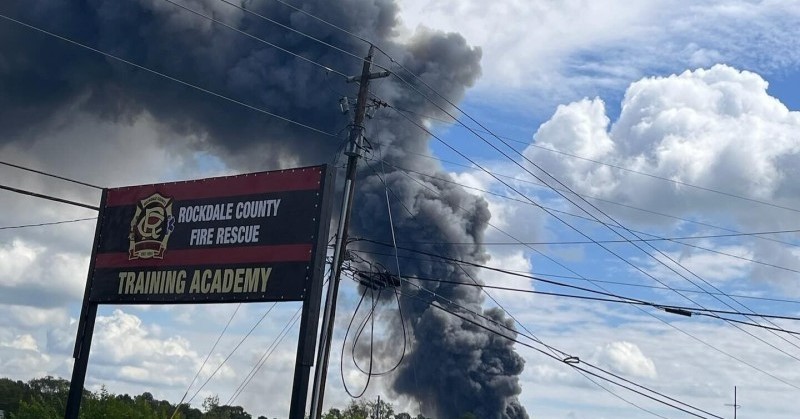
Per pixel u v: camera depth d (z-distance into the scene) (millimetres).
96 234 23516
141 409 51500
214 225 21422
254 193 21000
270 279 20156
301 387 18953
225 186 21500
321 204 19906
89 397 51188
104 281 23094
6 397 86750
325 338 24188
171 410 54906
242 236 20891
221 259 21078
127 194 23234
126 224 23016
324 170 20125
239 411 60531
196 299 21234
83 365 23125
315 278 19547
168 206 22359
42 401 61938
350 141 26422
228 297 20734
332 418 51312
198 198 21906
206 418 59312
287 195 20484
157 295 21969
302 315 19406
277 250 20266
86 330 23219
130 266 22688
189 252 21688
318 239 19719
